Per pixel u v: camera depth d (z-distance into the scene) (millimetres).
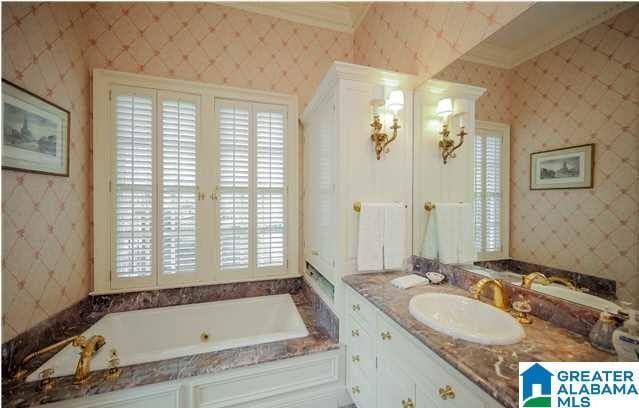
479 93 1417
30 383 1344
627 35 841
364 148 1744
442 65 1635
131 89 2094
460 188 1552
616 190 878
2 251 1345
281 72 2508
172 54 2211
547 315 1094
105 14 2053
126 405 1373
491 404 742
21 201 1452
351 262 1750
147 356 1559
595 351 860
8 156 1355
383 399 1318
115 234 2078
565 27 1017
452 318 1306
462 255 1534
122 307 2090
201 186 2273
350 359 1702
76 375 1380
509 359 820
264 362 1595
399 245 1760
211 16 2311
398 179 1823
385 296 1389
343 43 2717
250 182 2408
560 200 1056
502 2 1268
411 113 1854
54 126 1671
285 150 2508
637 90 823
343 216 1717
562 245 1048
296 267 2553
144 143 2127
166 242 2195
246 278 2420
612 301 889
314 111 2193
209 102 2285
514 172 1254
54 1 1678
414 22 1873
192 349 1649
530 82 1161
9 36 1369
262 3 2408
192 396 1460
